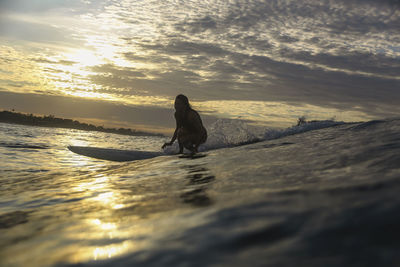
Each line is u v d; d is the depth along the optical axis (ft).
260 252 1.80
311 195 2.97
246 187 4.35
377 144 6.67
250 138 23.93
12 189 8.20
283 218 2.33
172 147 26.48
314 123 25.14
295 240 1.88
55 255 2.45
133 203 4.41
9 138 44.19
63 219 3.99
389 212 2.04
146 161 12.19
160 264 1.90
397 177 3.17
